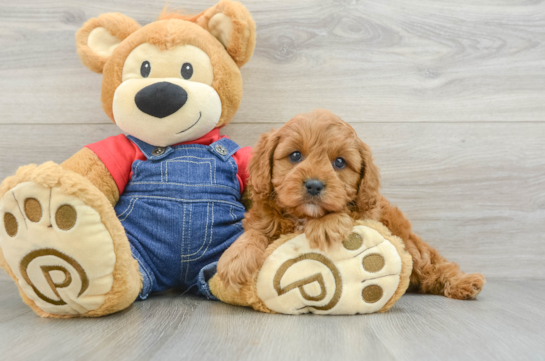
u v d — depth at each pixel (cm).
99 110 227
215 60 185
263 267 145
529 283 216
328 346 109
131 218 171
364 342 113
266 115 227
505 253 226
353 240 143
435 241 227
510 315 145
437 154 226
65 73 225
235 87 194
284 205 150
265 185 157
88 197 130
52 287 132
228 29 190
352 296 141
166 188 173
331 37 226
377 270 143
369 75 226
